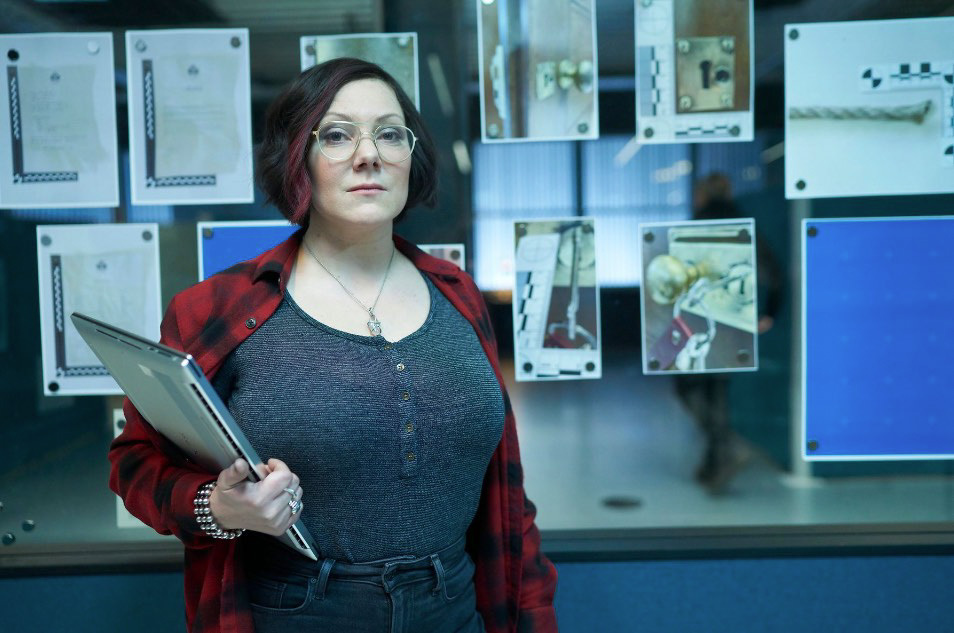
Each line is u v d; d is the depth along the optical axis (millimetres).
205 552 859
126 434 861
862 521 1381
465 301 969
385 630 781
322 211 830
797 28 1346
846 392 1383
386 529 782
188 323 825
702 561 1372
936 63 1343
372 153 787
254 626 798
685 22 1345
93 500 1369
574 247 1373
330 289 842
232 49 1335
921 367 1380
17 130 1339
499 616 928
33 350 1361
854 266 1375
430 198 956
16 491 1368
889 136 1356
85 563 1354
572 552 1366
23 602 1359
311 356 780
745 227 1371
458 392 819
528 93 1354
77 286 1358
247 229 1356
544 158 1365
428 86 1353
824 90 1354
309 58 1337
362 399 761
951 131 1353
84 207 1354
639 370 1381
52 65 1333
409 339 821
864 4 1340
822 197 1368
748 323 1375
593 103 1356
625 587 1373
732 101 1356
